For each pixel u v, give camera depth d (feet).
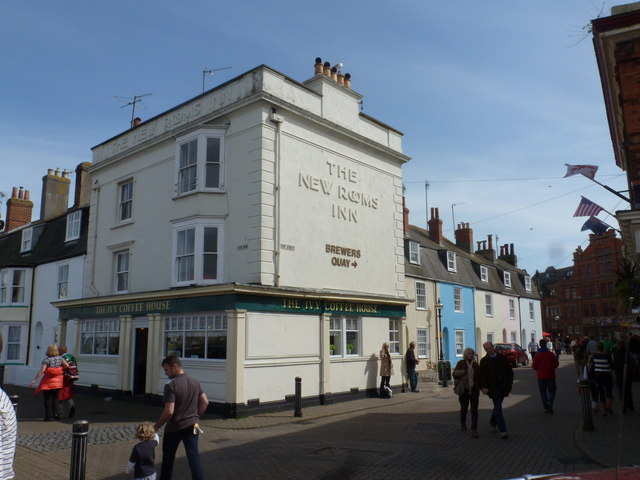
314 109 55.62
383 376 56.95
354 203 59.47
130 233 61.31
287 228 50.57
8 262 85.40
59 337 66.95
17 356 79.05
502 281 125.59
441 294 96.22
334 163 57.47
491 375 33.45
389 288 62.80
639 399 48.98
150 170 59.88
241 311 44.19
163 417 21.26
